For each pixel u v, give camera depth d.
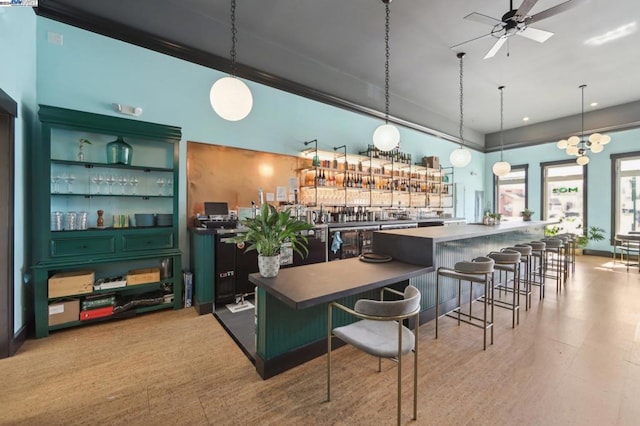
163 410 1.73
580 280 4.80
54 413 1.70
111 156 3.22
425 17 3.59
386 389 1.93
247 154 4.39
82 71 3.11
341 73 5.21
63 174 3.08
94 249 2.93
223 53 3.93
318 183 5.16
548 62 4.62
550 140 7.65
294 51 4.54
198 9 3.66
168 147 3.68
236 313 3.28
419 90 5.87
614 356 2.33
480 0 3.27
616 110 6.46
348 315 2.56
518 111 6.98
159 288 3.54
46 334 2.66
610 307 3.47
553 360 2.28
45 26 2.92
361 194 6.07
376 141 3.41
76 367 2.18
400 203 6.82
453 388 1.94
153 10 3.41
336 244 4.66
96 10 3.10
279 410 1.73
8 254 2.33
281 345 2.13
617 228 6.95
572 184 7.69
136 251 3.17
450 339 2.65
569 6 2.58
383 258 2.65
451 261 3.30
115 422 1.63
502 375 2.09
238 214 4.11
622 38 3.93
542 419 1.65
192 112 3.82
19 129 2.55
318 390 1.92
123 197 3.44
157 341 2.60
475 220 8.96
